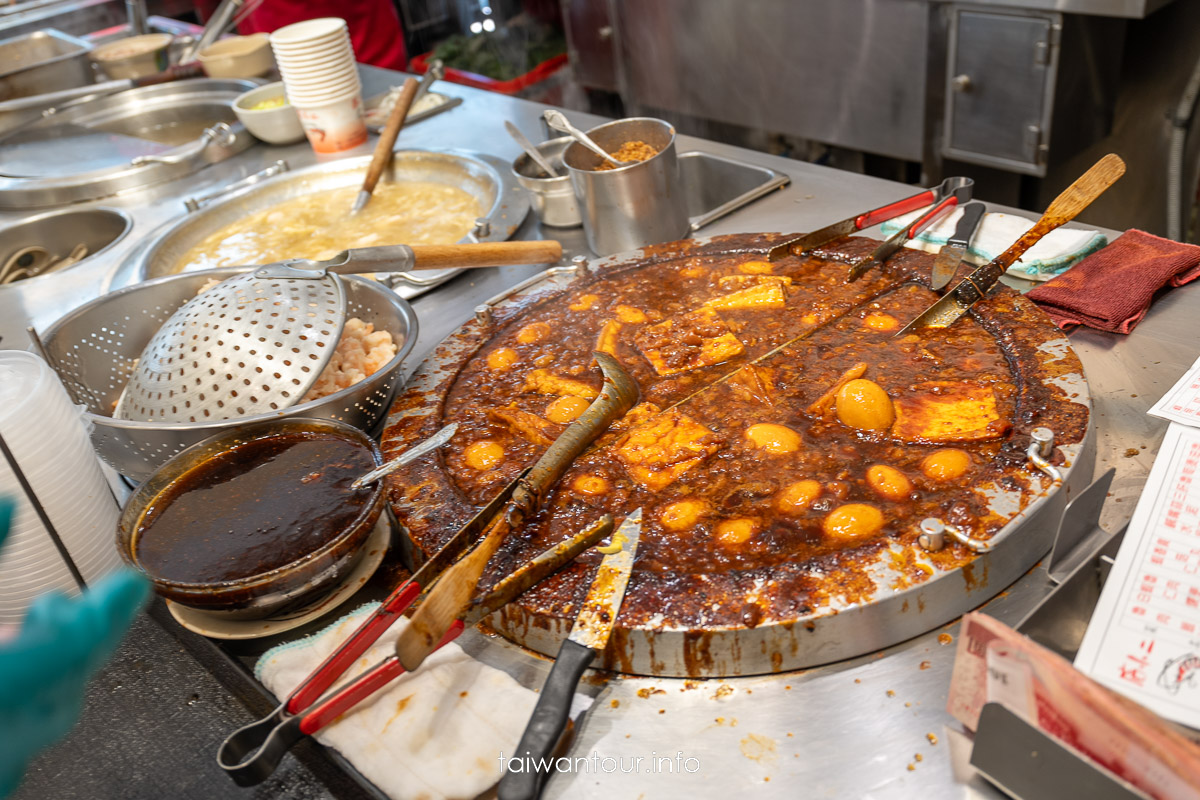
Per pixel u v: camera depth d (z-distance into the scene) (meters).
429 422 0.92
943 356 0.89
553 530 0.77
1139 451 0.80
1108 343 0.93
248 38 2.32
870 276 1.04
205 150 1.86
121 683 0.77
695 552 0.73
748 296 1.02
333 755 0.66
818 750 0.63
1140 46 1.83
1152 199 2.06
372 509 0.75
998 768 0.57
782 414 0.86
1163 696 0.56
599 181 1.16
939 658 0.67
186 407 0.91
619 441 0.85
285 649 0.72
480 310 1.09
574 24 2.71
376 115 1.94
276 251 1.49
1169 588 0.62
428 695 0.67
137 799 0.68
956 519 0.70
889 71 2.01
